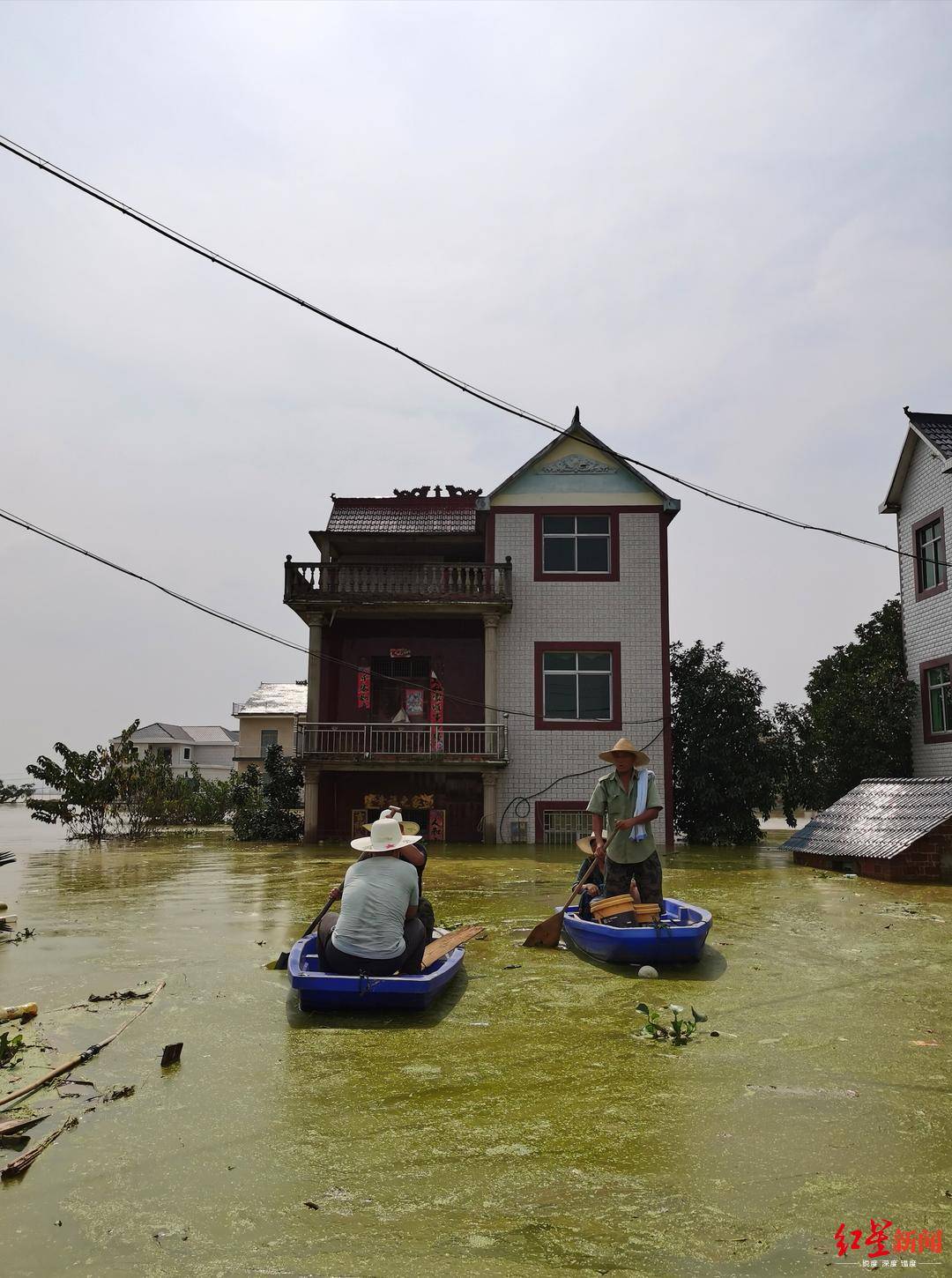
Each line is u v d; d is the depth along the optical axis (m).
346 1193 4.01
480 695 24.22
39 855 20.55
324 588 23.62
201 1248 3.58
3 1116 4.86
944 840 15.04
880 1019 6.70
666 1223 3.75
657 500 23.64
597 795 9.40
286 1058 5.80
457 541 24.59
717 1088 5.28
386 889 7.02
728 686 23.64
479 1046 6.02
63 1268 3.46
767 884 14.66
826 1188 4.05
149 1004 7.06
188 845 23.39
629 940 8.10
